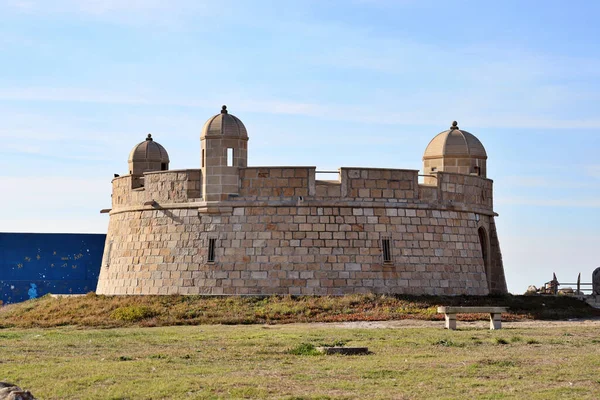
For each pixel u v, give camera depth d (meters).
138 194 56.78
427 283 53.44
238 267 51.84
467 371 28.02
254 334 38.97
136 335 39.59
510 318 48.78
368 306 49.16
